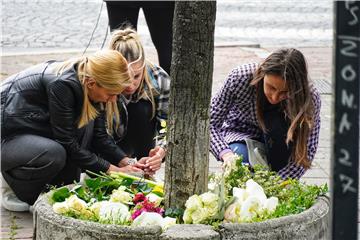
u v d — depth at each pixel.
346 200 3.09
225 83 5.71
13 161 5.77
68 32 12.80
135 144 6.32
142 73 5.87
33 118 5.75
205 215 4.20
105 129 5.94
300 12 14.91
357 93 3.04
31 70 5.79
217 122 5.79
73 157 5.70
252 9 15.05
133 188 4.87
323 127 8.55
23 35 12.52
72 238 4.05
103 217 4.25
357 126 3.05
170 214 4.36
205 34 4.20
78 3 14.85
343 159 3.07
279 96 5.31
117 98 5.95
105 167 5.66
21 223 5.86
